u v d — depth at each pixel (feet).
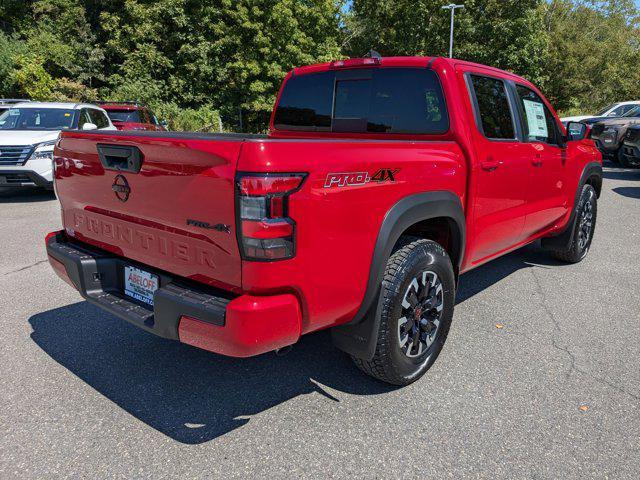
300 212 6.89
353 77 12.23
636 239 22.02
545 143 14.33
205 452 7.87
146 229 8.30
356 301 8.22
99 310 13.44
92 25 89.10
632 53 154.61
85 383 9.84
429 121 11.07
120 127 43.98
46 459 7.64
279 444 8.08
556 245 17.79
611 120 46.19
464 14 111.24
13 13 89.86
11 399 9.23
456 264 10.96
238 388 9.75
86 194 9.52
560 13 144.97
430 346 10.09
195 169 7.05
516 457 7.80
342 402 9.29
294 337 7.30
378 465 7.59
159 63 86.02
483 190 11.25
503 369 10.55
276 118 14.03
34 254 18.49
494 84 12.25
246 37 91.35
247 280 6.82
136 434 8.29
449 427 8.54
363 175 7.83
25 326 12.39
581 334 12.32
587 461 7.72
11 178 27.68
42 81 75.46
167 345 11.52
